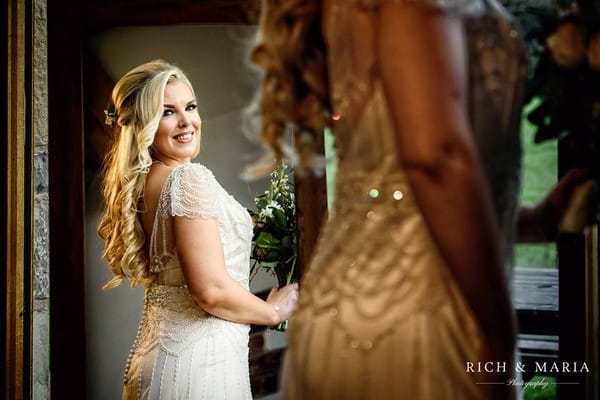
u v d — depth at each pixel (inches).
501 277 40.2
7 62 116.7
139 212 102.7
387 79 40.3
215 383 97.7
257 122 53.5
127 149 102.7
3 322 117.8
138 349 101.0
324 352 46.0
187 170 98.9
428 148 38.5
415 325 43.3
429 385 42.9
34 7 119.4
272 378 123.7
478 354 42.5
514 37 45.3
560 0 52.9
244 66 122.8
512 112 45.1
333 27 46.4
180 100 105.9
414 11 40.3
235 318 99.1
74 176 120.3
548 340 76.6
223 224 100.5
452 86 39.5
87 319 126.0
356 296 45.2
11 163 117.3
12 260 117.6
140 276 103.2
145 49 123.1
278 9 49.0
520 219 52.9
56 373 122.3
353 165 46.0
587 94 53.1
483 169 43.5
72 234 121.0
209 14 110.0
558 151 56.8
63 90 119.6
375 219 44.9
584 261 68.3
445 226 39.0
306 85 50.4
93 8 116.7
